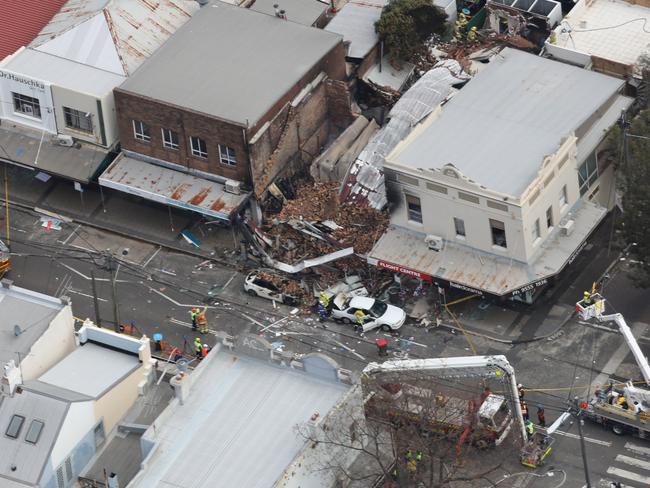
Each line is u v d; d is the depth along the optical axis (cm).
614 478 15900
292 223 19138
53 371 15862
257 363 15825
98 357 16112
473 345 17775
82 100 19762
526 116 18838
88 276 19212
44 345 16100
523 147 18288
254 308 18588
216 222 19775
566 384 17125
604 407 16275
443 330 18012
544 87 19312
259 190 19375
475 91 19338
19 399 15088
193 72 19750
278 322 18350
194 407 15388
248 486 14500
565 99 19062
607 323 17825
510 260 17938
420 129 18650
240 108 19100
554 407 16825
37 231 19938
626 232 17675
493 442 16125
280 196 19625
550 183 17862
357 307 18112
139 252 19512
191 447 14962
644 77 19288
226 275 19088
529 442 16175
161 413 15325
